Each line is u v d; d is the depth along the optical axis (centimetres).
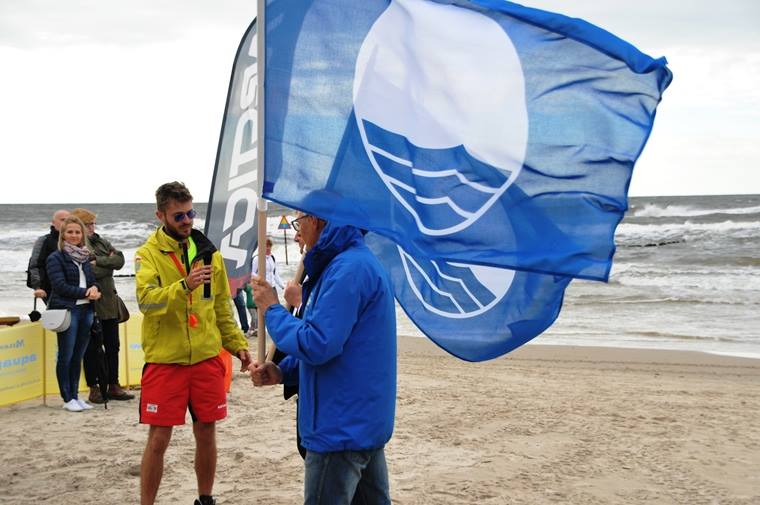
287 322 361
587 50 386
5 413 838
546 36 390
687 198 11419
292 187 386
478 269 415
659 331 1722
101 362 854
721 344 1536
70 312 827
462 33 396
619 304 2225
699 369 1238
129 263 3619
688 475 632
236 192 756
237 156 752
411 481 612
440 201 389
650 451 702
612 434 761
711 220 5159
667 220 5184
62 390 845
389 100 391
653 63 379
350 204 380
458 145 391
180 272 502
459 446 714
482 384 1041
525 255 384
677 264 3291
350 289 350
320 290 356
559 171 388
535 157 389
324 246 367
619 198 387
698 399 948
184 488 590
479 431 769
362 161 387
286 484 601
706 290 2477
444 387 1010
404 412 850
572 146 388
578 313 2061
